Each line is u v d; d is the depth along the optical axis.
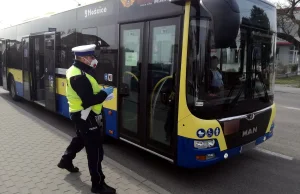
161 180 4.30
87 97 3.37
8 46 10.36
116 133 5.21
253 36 4.35
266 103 4.77
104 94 3.51
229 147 4.02
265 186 4.17
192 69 3.71
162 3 4.09
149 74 4.39
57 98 7.18
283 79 24.34
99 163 3.65
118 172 4.29
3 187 3.72
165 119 4.14
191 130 3.75
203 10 3.63
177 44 3.85
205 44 3.69
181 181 4.28
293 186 4.18
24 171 4.23
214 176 4.48
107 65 5.34
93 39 5.75
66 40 6.66
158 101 4.24
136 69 4.63
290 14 21.72
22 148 5.20
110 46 5.23
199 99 3.72
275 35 4.90
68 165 4.15
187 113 3.76
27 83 8.76
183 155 3.89
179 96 3.82
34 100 8.52
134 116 4.74
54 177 4.06
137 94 4.64
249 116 4.29
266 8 4.58
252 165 4.92
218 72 3.88
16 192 3.61
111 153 5.34
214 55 3.78
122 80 4.96
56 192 3.64
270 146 5.89
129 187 3.84
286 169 4.78
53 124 7.35
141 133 4.62
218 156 3.91
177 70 3.84
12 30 9.95
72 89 3.52
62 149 5.20
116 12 5.06
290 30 25.67
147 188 3.83
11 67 10.23
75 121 3.60
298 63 29.39
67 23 6.64
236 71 4.12
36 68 8.34
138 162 4.95
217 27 3.11
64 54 6.72
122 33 4.92
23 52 8.91
